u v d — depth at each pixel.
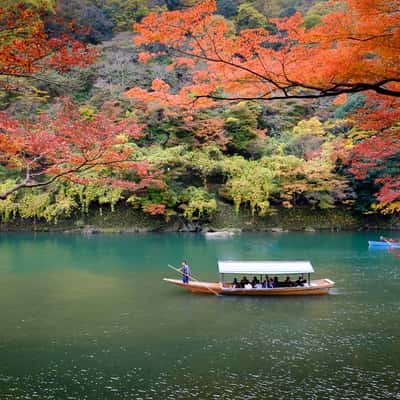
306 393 10.58
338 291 20.75
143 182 35.41
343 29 7.23
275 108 50.03
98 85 45.44
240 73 8.12
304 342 14.02
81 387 10.93
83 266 26.75
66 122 13.16
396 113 11.89
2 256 29.98
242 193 43.94
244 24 46.53
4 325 15.78
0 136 12.34
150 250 32.66
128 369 12.00
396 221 44.88
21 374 11.69
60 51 8.52
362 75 7.64
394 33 6.93
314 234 41.62
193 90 8.62
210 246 34.47
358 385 10.98
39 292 20.59
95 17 52.12
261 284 20.92
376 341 14.06
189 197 43.56
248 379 11.37
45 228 42.78
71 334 14.84
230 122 46.66
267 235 40.91
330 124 48.28
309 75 7.73
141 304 18.67
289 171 43.81
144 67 46.94
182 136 46.16
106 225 42.75
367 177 42.09
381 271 25.19
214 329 15.41
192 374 11.66
